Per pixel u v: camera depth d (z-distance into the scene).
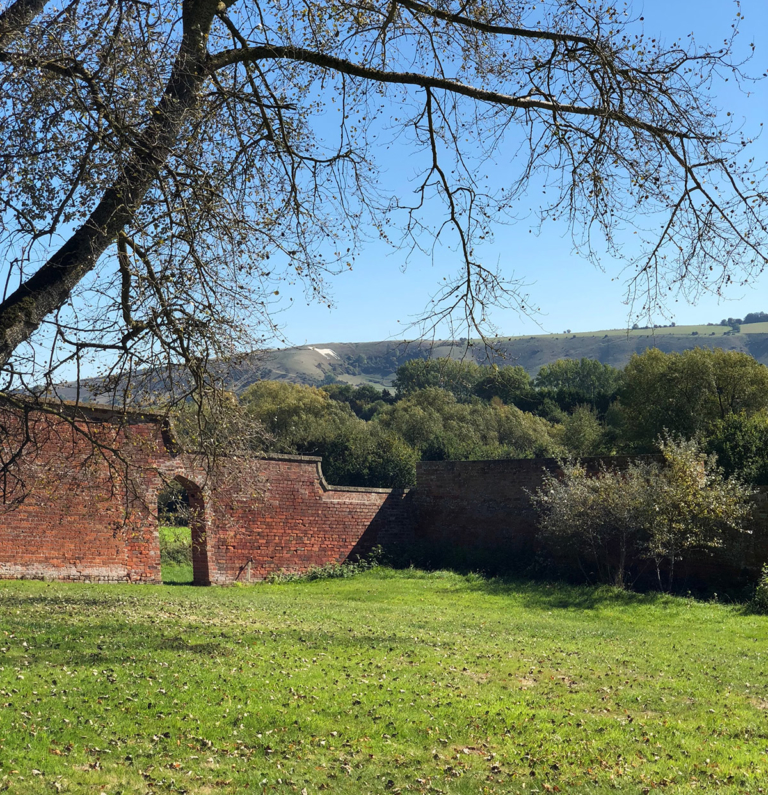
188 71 6.45
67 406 6.89
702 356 41.31
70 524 18.95
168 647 10.38
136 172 6.19
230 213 6.89
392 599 19.81
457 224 7.88
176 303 6.72
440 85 7.36
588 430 50.88
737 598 19.84
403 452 45.97
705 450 25.45
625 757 7.19
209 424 7.72
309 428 50.75
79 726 6.98
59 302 6.07
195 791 5.93
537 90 7.48
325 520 26.34
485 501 27.20
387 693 8.88
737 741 7.79
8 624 11.13
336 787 6.19
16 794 5.48
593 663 11.38
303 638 12.03
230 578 23.47
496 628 14.78
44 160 6.09
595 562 23.44
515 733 7.78
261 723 7.52
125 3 6.44
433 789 6.26
